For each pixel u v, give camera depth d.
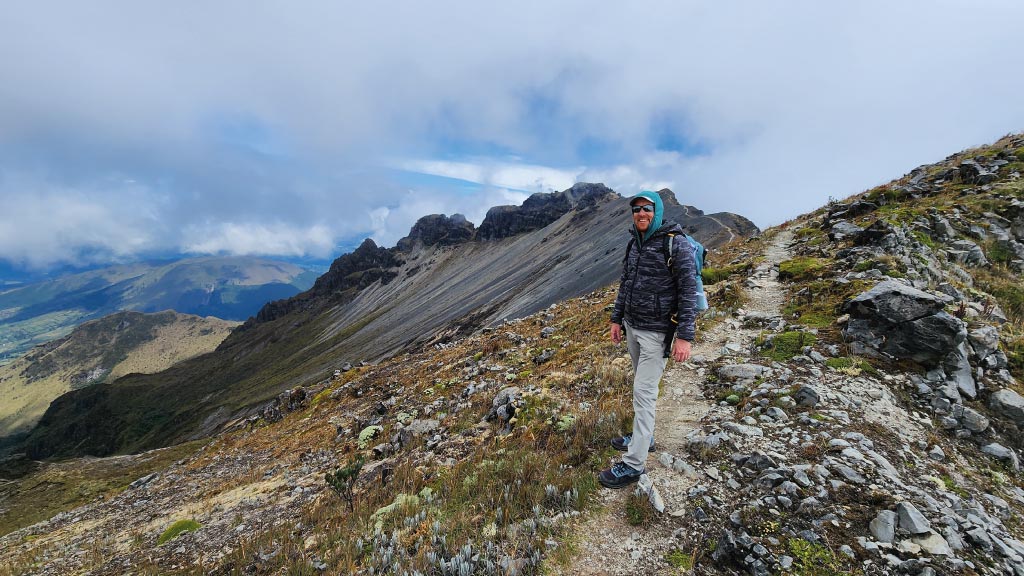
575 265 136.75
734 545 4.20
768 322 10.55
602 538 4.71
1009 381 7.16
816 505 4.59
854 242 14.40
